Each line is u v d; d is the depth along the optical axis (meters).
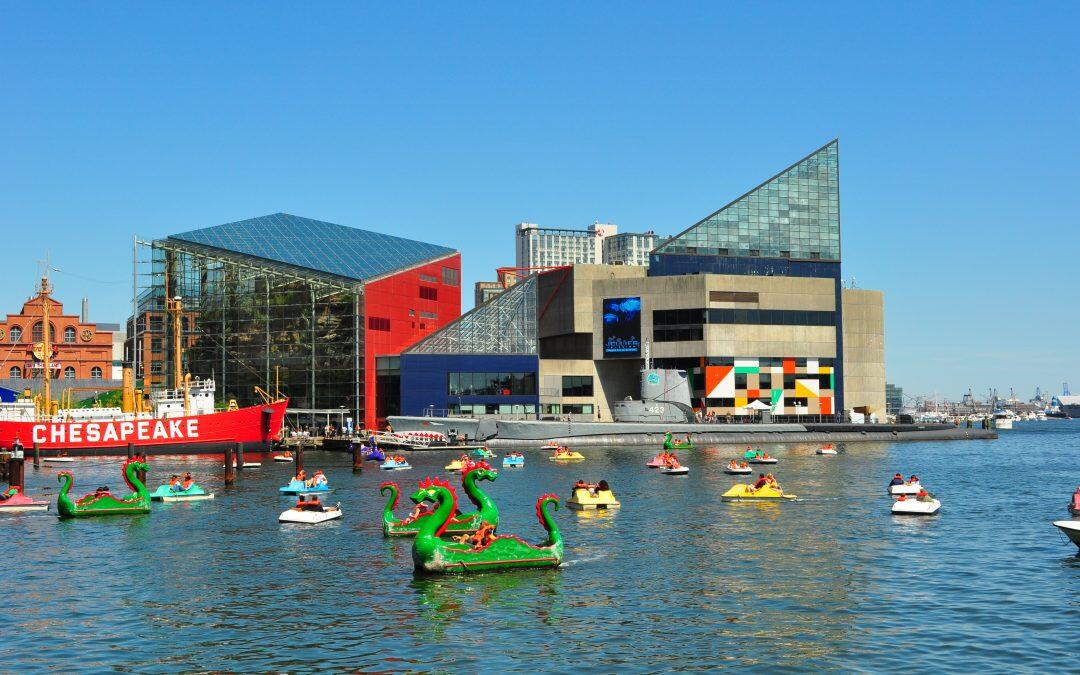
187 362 171.88
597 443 156.75
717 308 182.62
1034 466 115.38
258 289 170.50
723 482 91.88
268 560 50.38
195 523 64.12
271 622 38.03
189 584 44.81
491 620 38.06
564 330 190.00
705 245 192.50
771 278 187.12
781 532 59.16
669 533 58.81
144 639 35.91
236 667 32.62
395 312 176.50
